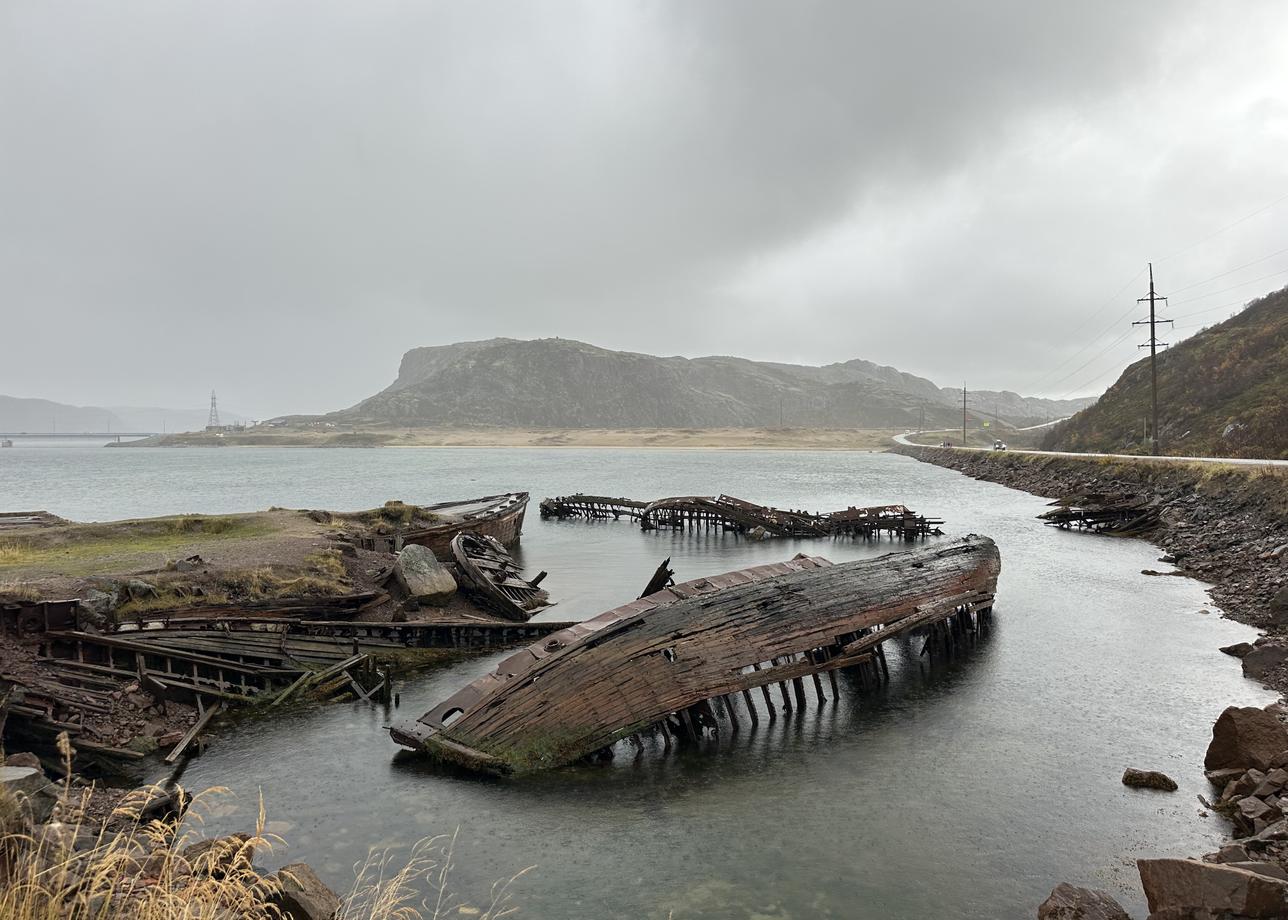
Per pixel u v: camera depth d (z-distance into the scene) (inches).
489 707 523.8
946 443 6545.3
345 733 569.0
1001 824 432.8
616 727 523.2
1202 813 437.4
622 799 466.9
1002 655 765.9
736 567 1416.1
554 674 533.0
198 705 596.4
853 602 682.8
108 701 549.3
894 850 406.0
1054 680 688.4
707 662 566.3
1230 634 812.0
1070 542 1540.4
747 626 601.6
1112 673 701.3
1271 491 1243.2
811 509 2381.9
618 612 615.5
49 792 301.3
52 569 764.6
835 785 485.1
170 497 2822.3
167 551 915.4
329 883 370.0
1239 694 639.1
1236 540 1197.1
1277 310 2987.2
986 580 867.4
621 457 6619.1
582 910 353.1
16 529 1083.9
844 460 5802.2
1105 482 2094.0
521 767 501.4
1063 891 342.0
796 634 620.7
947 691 664.4
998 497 2596.0
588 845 412.2
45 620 573.3
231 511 2319.1
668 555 1587.1
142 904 215.5
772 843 414.3
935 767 510.3
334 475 4293.8
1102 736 558.9
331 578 886.4
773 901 360.5
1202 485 1549.0
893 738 561.9
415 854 402.0
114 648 584.1
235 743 548.7
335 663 702.5
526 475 4234.7
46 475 4397.1
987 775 496.7
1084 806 451.8
